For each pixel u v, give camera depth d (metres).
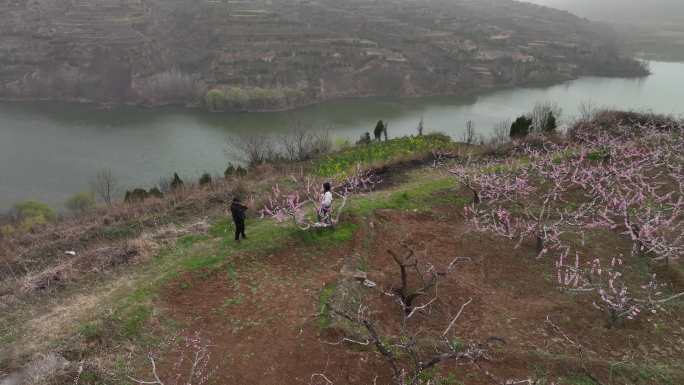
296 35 136.75
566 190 18.00
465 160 22.86
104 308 11.83
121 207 20.77
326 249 14.49
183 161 68.19
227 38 130.25
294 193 18.77
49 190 61.12
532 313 11.41
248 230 15.84
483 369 9.52
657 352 10.17
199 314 11.66
